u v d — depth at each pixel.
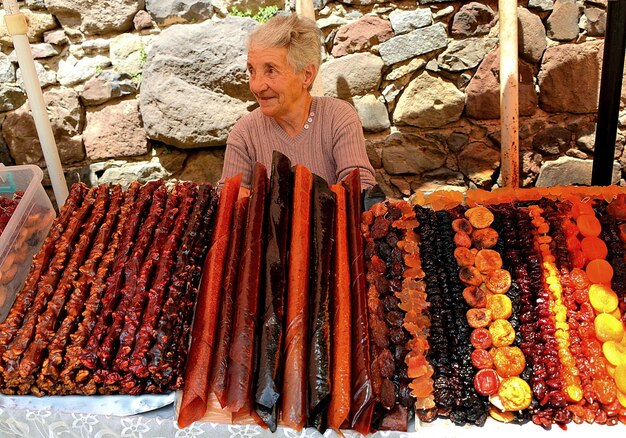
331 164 2.07
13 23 2.11
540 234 1.43
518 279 1.36
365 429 1.17
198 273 1.41
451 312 1.32
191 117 3.15
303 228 1.40
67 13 3.09
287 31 1.85
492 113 3.18
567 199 1.54
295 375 1.20
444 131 3.26
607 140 2.21
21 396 1.26
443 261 1.41
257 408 1.17
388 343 1.27
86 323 1.29
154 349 1.22
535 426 1.20
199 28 3.06
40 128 2.27
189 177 3.34
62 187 2.38
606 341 1.27
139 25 3.12
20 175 1.70
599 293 1.32
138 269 1.39
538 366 1.24
